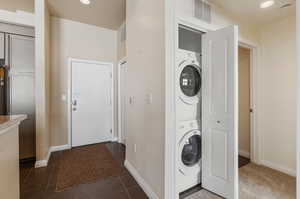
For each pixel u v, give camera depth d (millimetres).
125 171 2246
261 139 2434
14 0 2410
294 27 2100
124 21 3250
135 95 2090
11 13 2418
